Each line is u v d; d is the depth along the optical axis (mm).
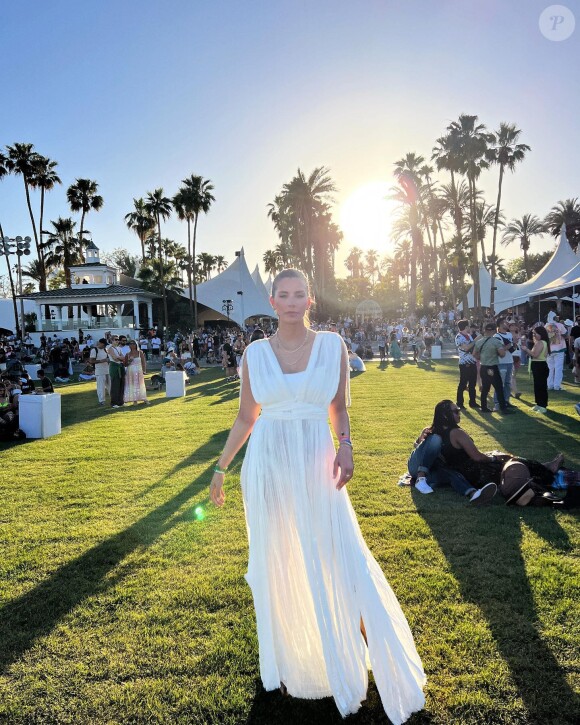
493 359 9234
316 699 2248
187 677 2432
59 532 4281
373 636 2035
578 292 34094
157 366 26891
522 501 4500
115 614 2994
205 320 59062
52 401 8734
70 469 6379
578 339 13016
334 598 2059
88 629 2855
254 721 2143
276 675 2203
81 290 42812
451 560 3498
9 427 8305
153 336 34156
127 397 12477
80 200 51438
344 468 2070
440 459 5152
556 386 11875
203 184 45656
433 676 2346
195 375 20641
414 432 7918
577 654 2467
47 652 2662
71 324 40156
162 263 46438
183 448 7395
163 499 5086
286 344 2154
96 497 5211
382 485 5262
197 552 3818
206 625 2852
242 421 2264
